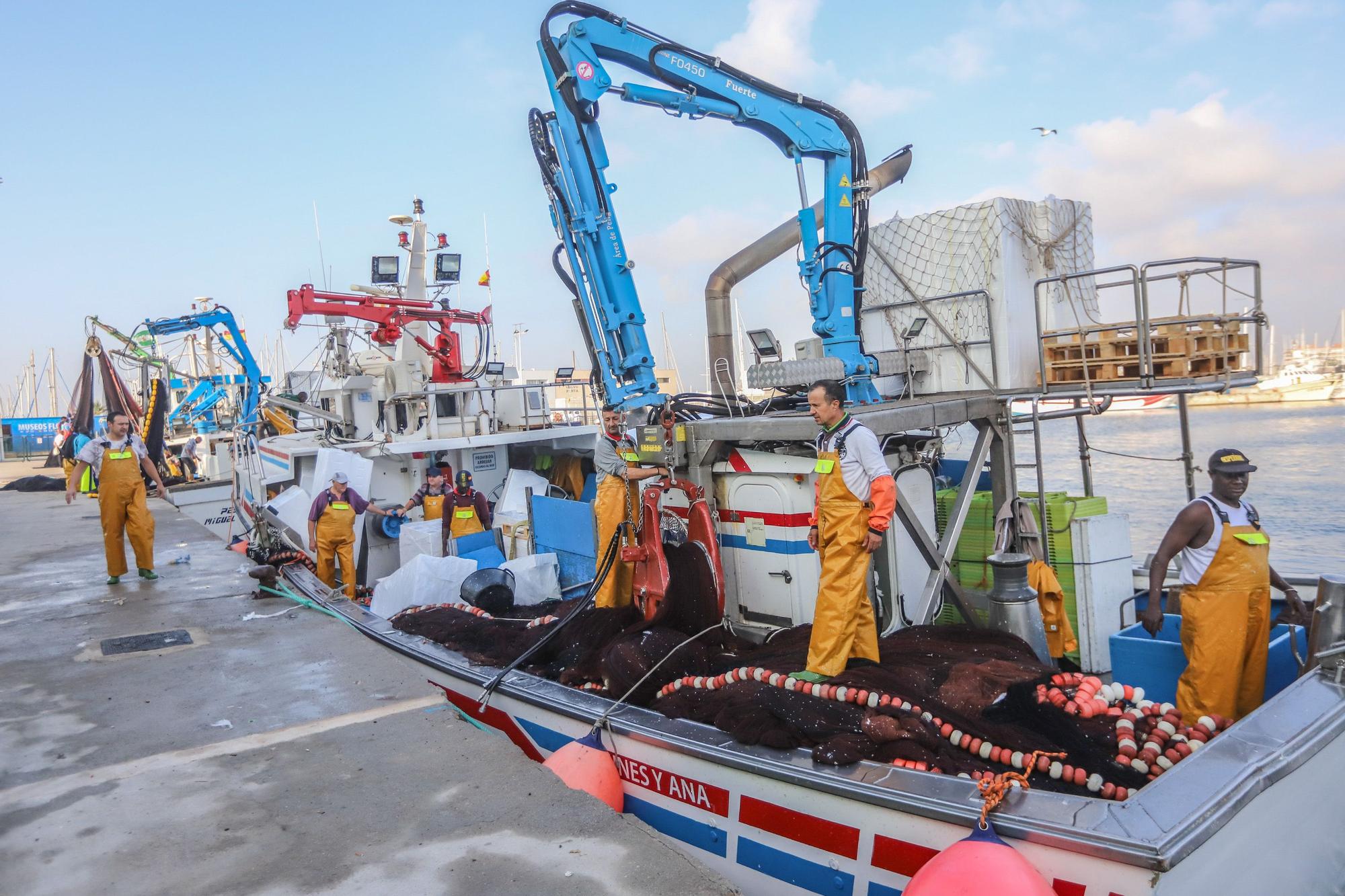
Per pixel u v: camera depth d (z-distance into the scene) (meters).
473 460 10.60
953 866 2.55
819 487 4.29
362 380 11.02
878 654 4.36
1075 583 5.35
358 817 3.09
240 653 5.39
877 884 3.13
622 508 6.44
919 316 6.00
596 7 6.02
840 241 6.15
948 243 5.79
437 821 3.05
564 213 6.63
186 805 3.23
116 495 7.71
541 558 7.61
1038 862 2.68
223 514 16.17
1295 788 2.95
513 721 4.83
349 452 9.21
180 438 22.88
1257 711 3.18
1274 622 4.97
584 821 3.03
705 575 5.20
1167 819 2.56
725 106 6.07
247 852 2.86
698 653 4.77
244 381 17.12
